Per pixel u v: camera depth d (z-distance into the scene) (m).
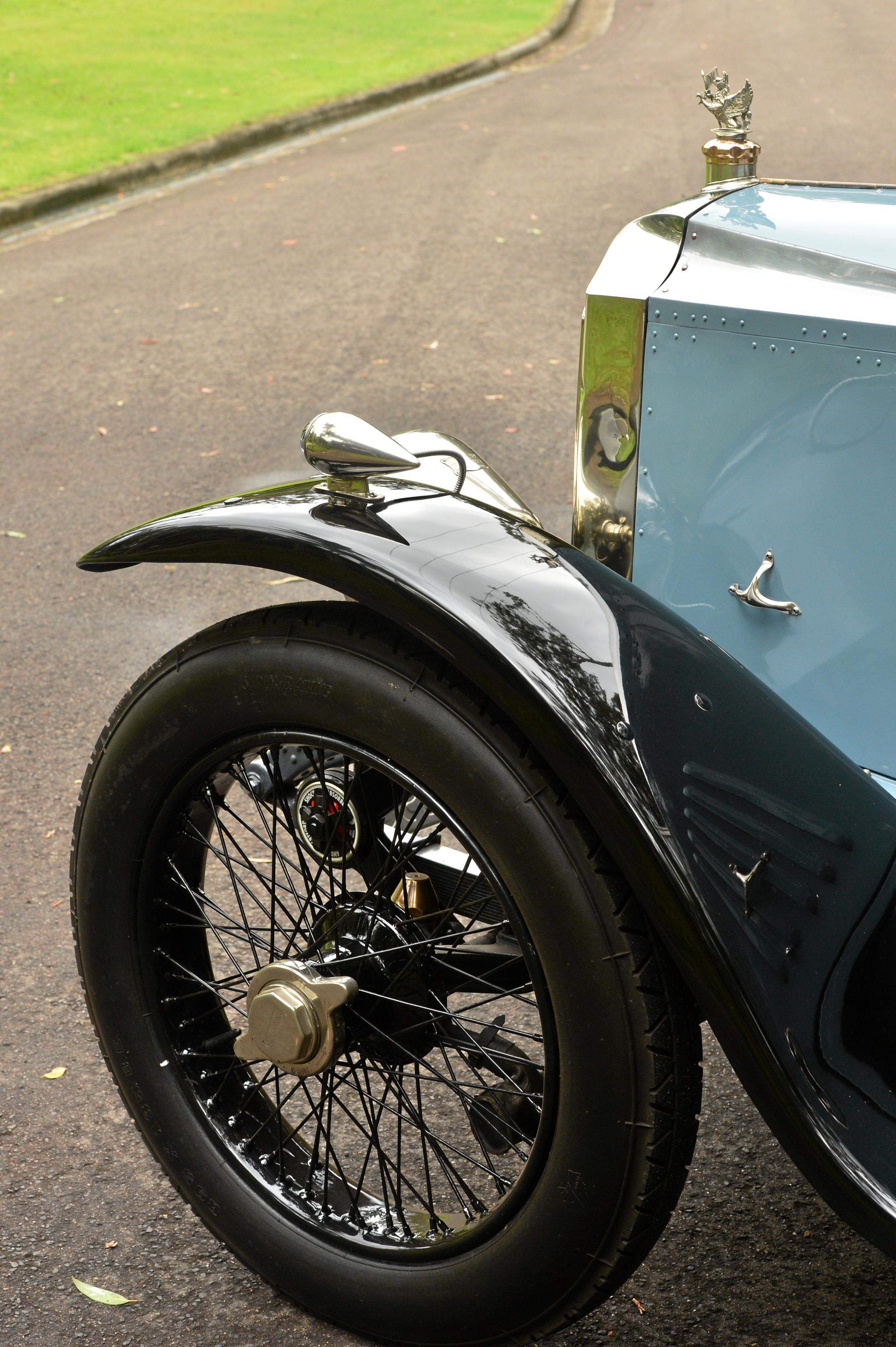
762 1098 1.39
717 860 1.38
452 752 1.45
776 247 1.71
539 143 11.77
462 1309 1.60
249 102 14.08
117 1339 1.77
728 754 1.46
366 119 14.09
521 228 8.65
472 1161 1.72
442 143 12.15
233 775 1.77
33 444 5.43
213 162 12.12
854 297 1.64
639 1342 1.74
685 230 1.80
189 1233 1.95
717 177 2.02
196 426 5.53
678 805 1.37
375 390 5.83
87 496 4.88
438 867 1.85
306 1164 1.85
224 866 2.54
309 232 8.93
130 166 11.20
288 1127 1.90
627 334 1.82
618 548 1.92
